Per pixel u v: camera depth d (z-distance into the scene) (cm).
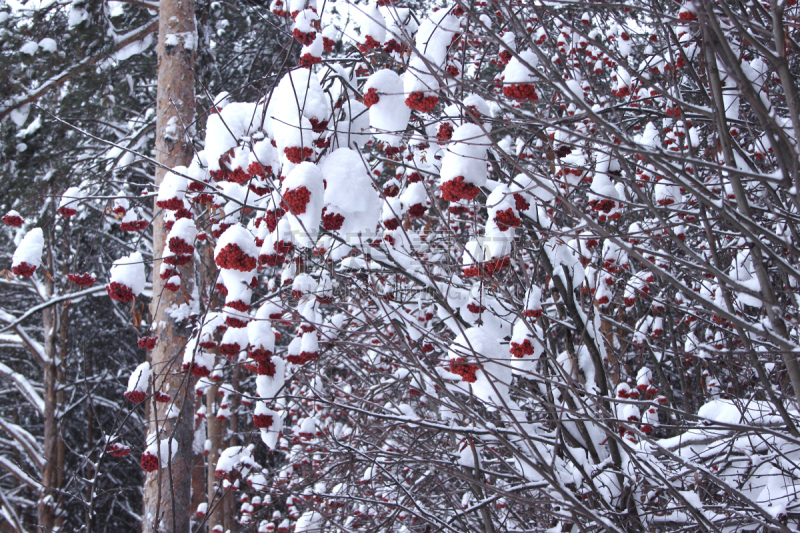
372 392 540
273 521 846
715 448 366
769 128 186
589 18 359
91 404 394
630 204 238
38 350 1150
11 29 735
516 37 269
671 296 482
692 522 324
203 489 764
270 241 303
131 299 404
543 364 383
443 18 280
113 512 1365
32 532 1459
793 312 243
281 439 758
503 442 233
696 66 344
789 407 356
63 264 1032
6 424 1152
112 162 777
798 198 181
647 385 454
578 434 377
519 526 465
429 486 494
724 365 397
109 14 764
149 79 954
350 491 570
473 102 293
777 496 324
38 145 799
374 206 270
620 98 381
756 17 257
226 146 295
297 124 254
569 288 365
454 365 292
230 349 362
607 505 314
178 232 366
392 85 291
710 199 207
